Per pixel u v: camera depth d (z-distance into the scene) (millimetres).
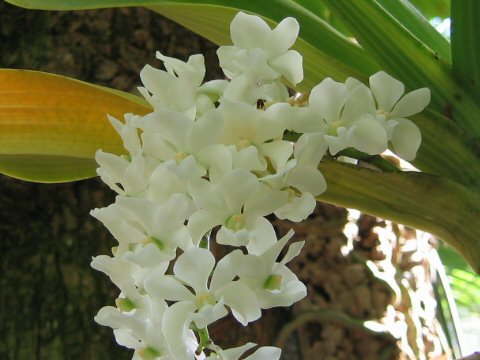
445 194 245
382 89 203
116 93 279
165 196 191
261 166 187
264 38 200
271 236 194
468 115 263
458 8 257
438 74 264
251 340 455
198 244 187
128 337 207
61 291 439
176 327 184
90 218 454
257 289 187
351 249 483
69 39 476
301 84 273
